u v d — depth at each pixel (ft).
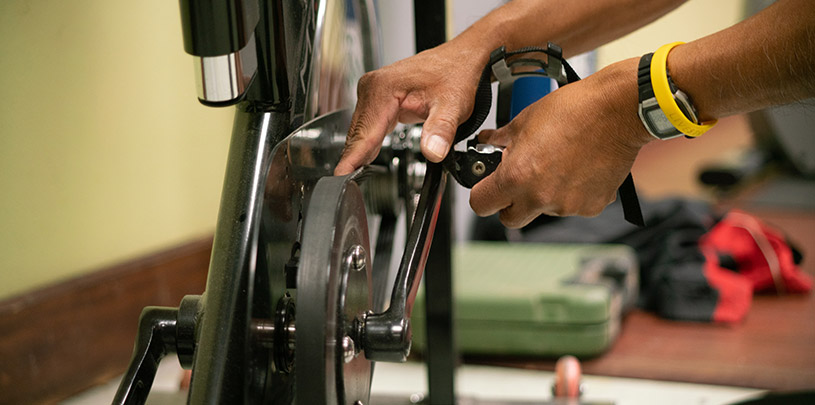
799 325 5.36
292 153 1.85
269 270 1.71
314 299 1.49
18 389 3.70
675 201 6.46
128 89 4.35
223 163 5.38
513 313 4.87
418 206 2.03
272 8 1.76
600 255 5.68
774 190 9.87
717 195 9.62
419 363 5.09
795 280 6.09
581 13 2.48
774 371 4.57
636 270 5.83
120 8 4.22
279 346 1.76
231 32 1.65
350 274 1.61
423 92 2.18
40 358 3.81
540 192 2.07
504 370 4.84
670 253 5.92
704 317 5.51
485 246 6.19
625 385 4.51
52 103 3.80
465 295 4.93
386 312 1.71
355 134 2.13
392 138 2.45
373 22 2.76
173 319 1.85
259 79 1.78
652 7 2.57
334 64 2.27
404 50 5.39
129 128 4.39
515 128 2.14
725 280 5.65
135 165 4.47
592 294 4.81
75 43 3.91
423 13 2.71
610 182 2.08
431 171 2.11
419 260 1.88
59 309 3.90
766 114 9.91
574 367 3.98
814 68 1.66
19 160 3.63
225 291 1.62
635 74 1.89
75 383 4.04
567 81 2.10
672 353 4.94
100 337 4.20
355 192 1.73
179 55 4.77
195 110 4.99
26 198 3.70
